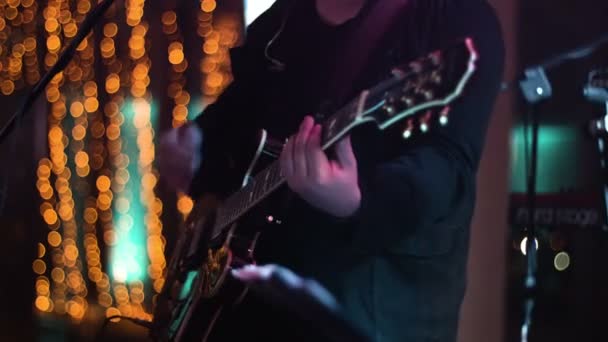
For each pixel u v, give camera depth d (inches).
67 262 217.5
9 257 223.1
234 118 65.8
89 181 215.6
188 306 62.6
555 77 86.7
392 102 44.1
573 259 81.5
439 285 51.6
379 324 50.9
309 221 53.9
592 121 76.0
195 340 59.0
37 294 219.0
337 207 48.1
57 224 218.2
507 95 79.7
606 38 68.7
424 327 51.6
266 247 56.1
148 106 204.5
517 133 85.4
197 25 197.2
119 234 211.0
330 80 57.2
